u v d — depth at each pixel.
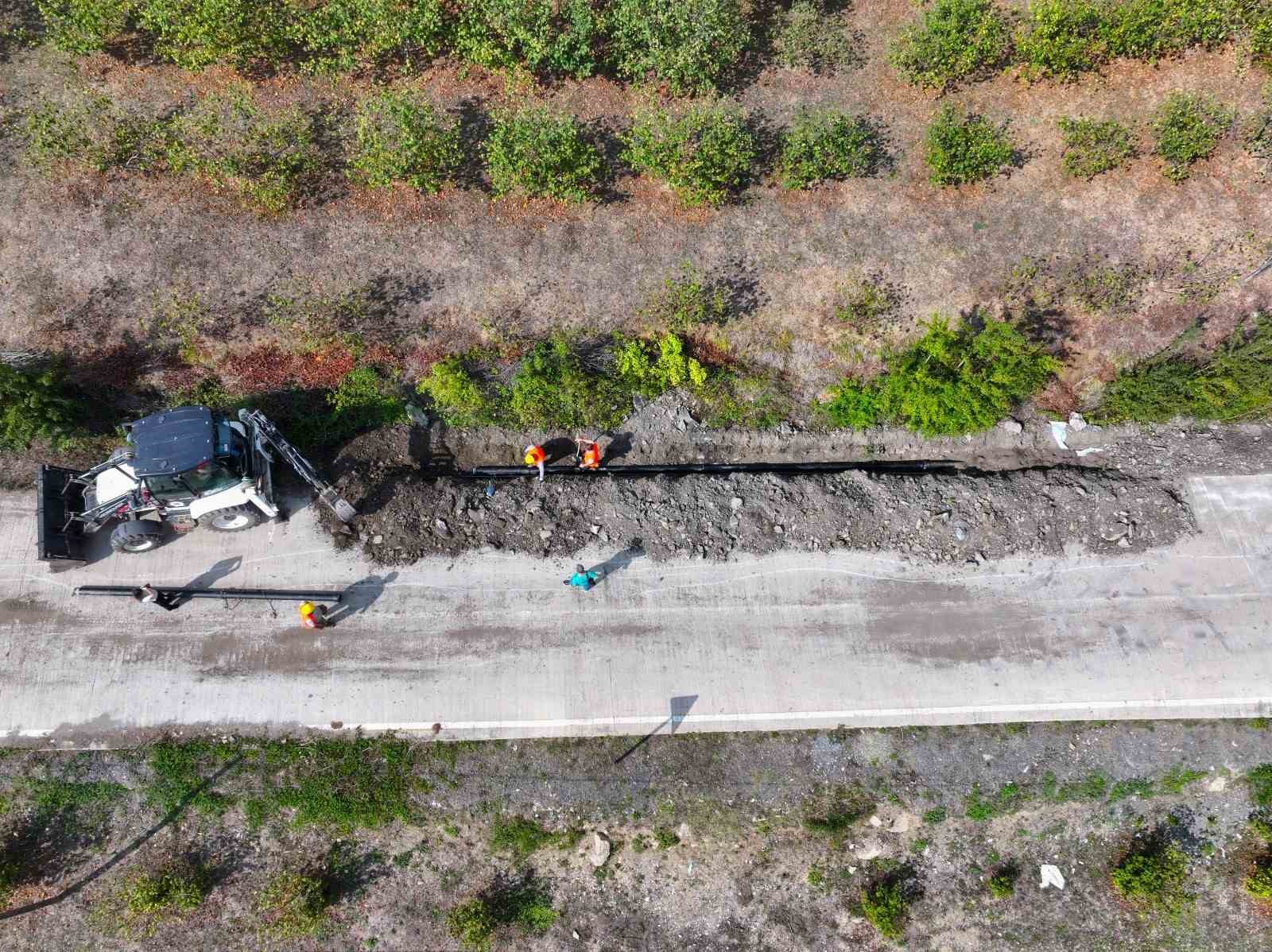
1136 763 13.48
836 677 13.83
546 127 16.47
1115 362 16.55
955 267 16.64
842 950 12.74
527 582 14.39
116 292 15.54
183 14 16.98
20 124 16.69
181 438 12.75
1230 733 13.66
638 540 14.73
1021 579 14.62
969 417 15.57
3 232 15.77
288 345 15.62
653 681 13.72
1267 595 14.52
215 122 16.75
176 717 13.16
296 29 17.09
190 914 12.36
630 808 13.08
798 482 15.39
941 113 17.69
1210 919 12.99
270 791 12.86
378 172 16.27
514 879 12.83
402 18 17.36
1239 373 15.49
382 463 15.41
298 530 14.60
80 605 13.79
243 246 15.98
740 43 17.55
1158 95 17.95
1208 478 15.48
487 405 15.81
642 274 16.36
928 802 13.27
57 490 13.65
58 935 12.12
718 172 16.55
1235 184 17.20
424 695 13.49
